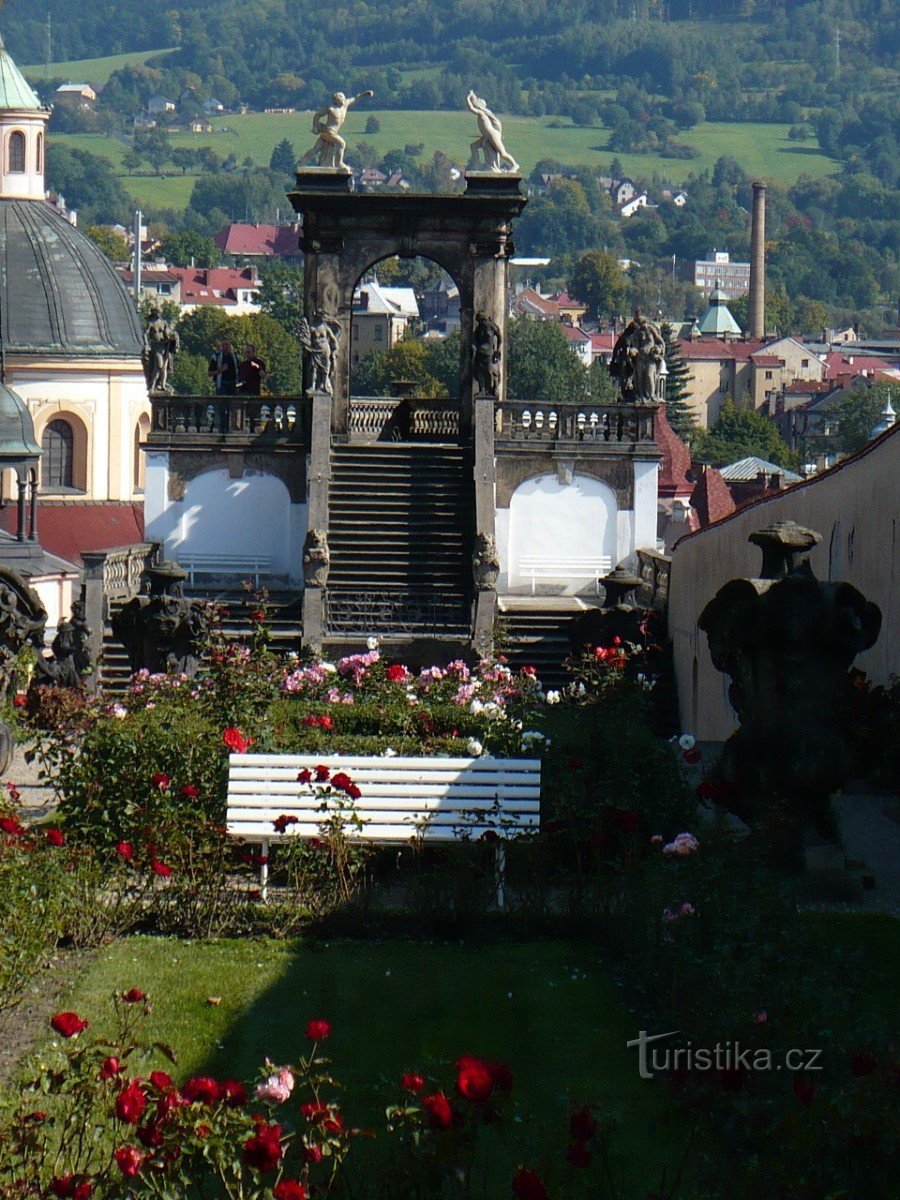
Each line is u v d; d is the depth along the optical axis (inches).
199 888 971.3
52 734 1256.8
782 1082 652.1
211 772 1043.3
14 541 3713.1
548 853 1011.3
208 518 2532.0
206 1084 605.0
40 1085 654.5
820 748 998.4
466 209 2559.1
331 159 2581.2
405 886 1011.3
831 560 1472.7
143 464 4325.8
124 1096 593.9
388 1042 799.1
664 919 874.1
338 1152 639.8
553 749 1112.2
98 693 1829.5
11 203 4318.4
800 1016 691.4
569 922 967.6
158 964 901.8
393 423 2743.6
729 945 777.6
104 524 4202.8
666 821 1051.9
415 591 2321.6
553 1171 647.8
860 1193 593.3
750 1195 602.9
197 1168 616.1
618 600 1882.4
